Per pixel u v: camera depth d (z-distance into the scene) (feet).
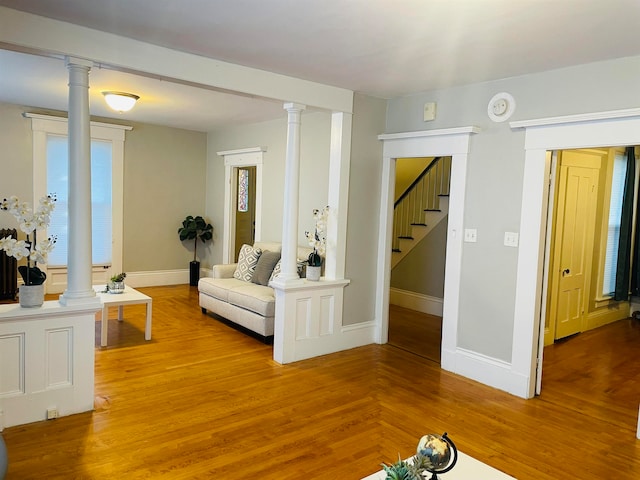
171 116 20.77
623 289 19.85
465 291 13.33
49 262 20.94
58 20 9.20
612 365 14.55
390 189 15.60
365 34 9.36
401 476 5.11
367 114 15.06
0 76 14.53
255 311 15.84
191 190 25.45
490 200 12.71
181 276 25.59
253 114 19.34
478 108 12.96
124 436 9.28
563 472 8.57
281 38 9.79
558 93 11.30
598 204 18.15
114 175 22.66
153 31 9.64
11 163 19.86
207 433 9.55
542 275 12.01
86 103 9.91
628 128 10.07
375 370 13.60
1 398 9.27
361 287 15.69
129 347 14.87
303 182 18.48
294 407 10.93
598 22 8.31
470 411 11.06
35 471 7.97
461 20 8.41
